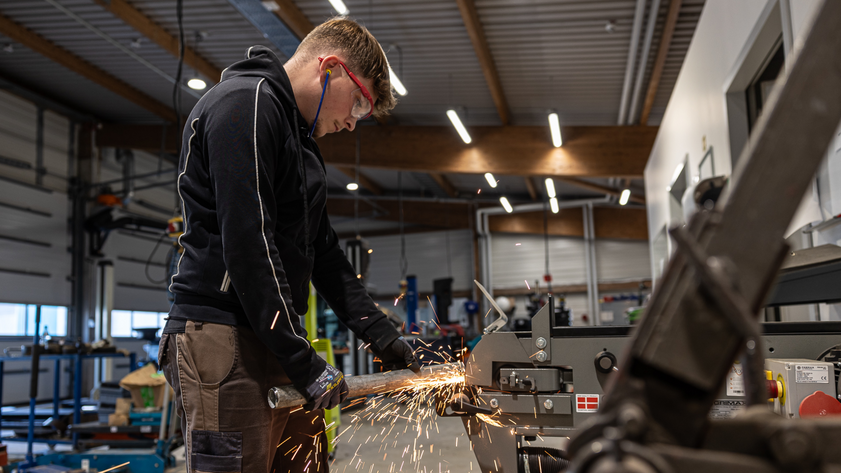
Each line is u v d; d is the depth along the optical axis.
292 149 1.10
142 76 7.37
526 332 1.33
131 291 9.90
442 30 5.62
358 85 1.18
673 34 5.41
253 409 0.99
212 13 5.60
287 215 1.12
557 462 1.31
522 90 6.89
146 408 3.81
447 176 10.88
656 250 6.68
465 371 1.35
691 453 0.46
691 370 0.47
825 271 1.47
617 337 1.26
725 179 1.44
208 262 1.00
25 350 4.06
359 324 1.36
